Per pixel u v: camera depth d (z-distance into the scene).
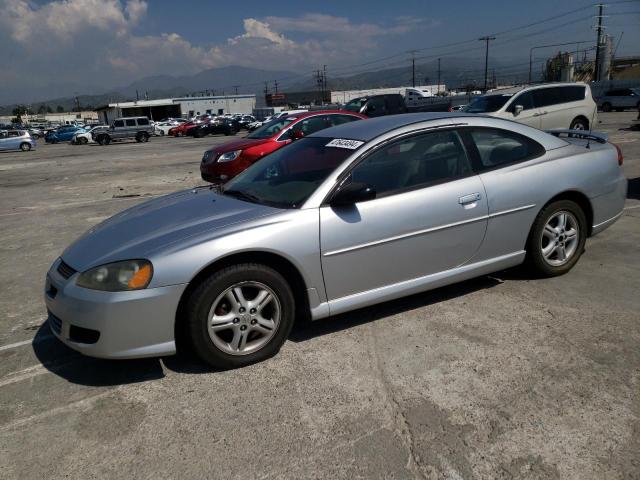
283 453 2.39
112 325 2.85
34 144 33.44
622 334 3.30
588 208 4.30
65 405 2.88
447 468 2.24
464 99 36.84
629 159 10.48
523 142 4.09
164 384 3.03
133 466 2.36
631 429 2.42
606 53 65.38
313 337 3.51
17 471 2.37
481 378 2.91
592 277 4.27
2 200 10.98
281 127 9.66
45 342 3.71
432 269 3.64
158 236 3.11
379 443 2.42
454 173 3.71
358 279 3.38
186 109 95.00
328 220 3.24
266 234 3.07
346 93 88.75
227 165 9.11
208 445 2.48
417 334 3.46
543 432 2.43
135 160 20.09
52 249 6.38
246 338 3.14
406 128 3.67
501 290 4.10
